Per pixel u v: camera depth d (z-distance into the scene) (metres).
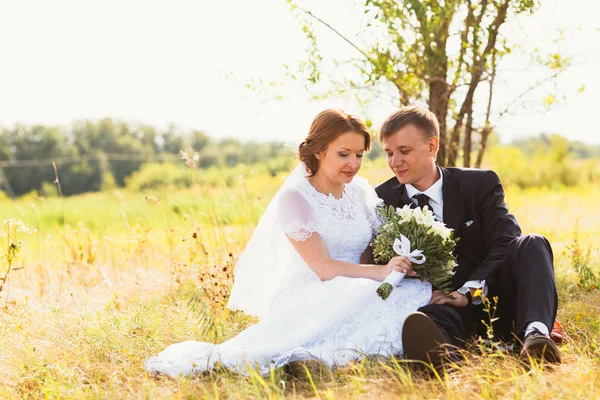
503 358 3.22
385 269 3.47
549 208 12.28
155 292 5.36
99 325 4.26
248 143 38.91
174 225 7.89
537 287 3.24
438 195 3.85
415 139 3.69
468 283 3.54
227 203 7.52
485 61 5.98
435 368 3.01
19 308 5.06
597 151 30.08
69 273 6.19
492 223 3.74
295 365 3.36
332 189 3.74
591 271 5.33
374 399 2.82
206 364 3.41
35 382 3.53
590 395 2.67
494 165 24.20
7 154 44.12
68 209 14.91
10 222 4.91
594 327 3.88
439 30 5.81
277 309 3.65
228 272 4.92
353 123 3.58
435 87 5.99
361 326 3.40
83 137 47.75
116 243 7.29
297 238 3.57
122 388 3.38
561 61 5.97
